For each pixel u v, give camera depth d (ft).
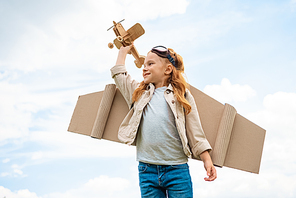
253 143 7.41
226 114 7.35
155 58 7.06
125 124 7.04
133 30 7.62
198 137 6.57
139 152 6.61
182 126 6.47
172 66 7.11
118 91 8.09
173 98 6.68
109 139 7.86
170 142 6.32
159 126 6.39
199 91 7.79
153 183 6.31
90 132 8.06
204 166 6.43
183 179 6.18
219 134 7.29
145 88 7.18
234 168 7.34
